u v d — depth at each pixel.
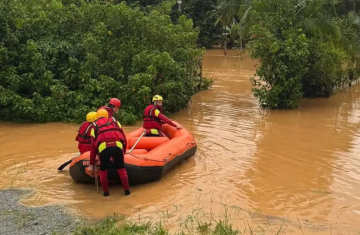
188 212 5.88
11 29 11.95
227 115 12.84
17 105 11.20
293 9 14.80
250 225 5.45
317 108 14.12
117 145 6.44
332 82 16.50
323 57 14.74
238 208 6.05
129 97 11.91
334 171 7.77
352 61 18.31
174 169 7.83
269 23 14.28
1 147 9.14
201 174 7.57
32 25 12.45
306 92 16.47
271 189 6.88
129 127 11.17
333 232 5.30
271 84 14.12
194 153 8.62
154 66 12.12
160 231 5.06
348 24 18.48
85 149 7.33
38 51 11.96
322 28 14.77
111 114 6.85
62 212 5.82
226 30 42.09
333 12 20.48
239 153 8.85
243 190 6.82
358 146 9.42
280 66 13.45
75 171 6.86
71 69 11.98
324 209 6.09
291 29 14.20
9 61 11.79
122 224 5.40
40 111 11.28
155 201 6.31
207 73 23.66
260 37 13.70
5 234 5.07
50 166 7.91
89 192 6.69
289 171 7.76
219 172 7.68
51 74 11.82
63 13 13.03
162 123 8.55
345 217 5.81
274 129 11.02
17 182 7.05
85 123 7.38
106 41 12.77
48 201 6.25
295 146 9.41
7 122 11.55
